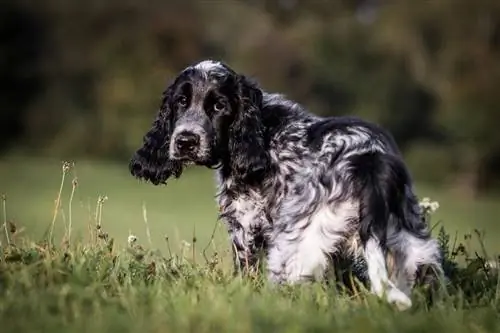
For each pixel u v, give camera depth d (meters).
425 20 73.38
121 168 67.88
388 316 7.96
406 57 74.56
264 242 10.09
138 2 89.25
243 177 10.08
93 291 8.13
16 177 55.97
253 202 10.09
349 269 9.26
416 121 73.81
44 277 8.45
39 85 84.25
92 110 82.56
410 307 8.36
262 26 84.94
